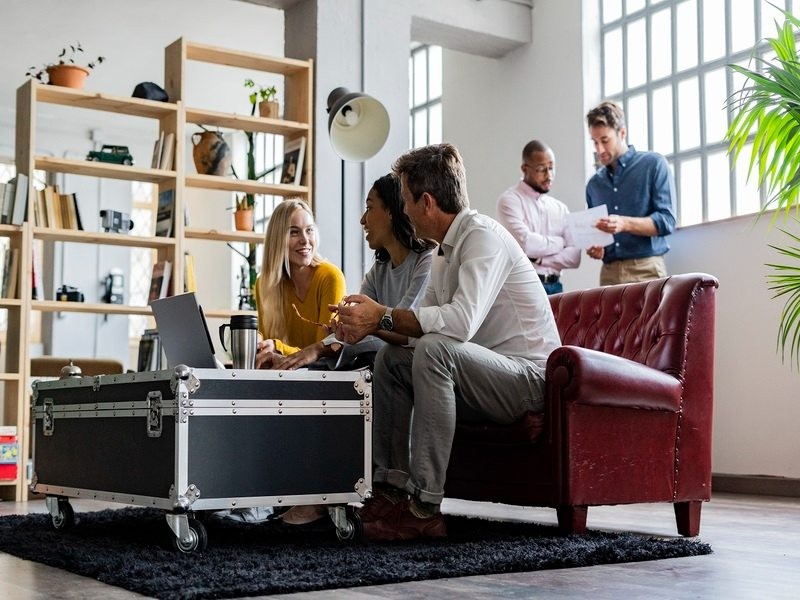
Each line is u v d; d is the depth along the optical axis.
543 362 2.95
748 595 1.98
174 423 2.33
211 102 9.12
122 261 9.78
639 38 5.76
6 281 5.02
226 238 5.66
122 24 7.44
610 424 2.89
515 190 5.16
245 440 2.40
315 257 3.41
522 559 2.30
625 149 5.02
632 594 1.98
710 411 3.12
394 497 2.74
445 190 2.89
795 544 2.85
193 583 1.98
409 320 2.73
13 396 5.03
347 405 2.58
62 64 5.34
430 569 2.18
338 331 2.77
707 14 5.36
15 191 5.00
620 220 4.73
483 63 6.73
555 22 6.16
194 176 5.39
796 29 4.91
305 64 5.70
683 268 5.35
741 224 5.06
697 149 5.39
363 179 5.82
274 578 2.04
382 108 4.93
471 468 3.10
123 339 9.68
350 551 2.44
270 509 3.32
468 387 2.78
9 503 4.61
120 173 5.27
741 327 5.05
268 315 3.39
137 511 3.59
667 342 3.12
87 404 2.77
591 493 2.84
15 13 7.19
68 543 2.67
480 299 2.77
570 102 6.02
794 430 4.79
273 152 9.45
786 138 3.61
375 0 5.89
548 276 4.98
